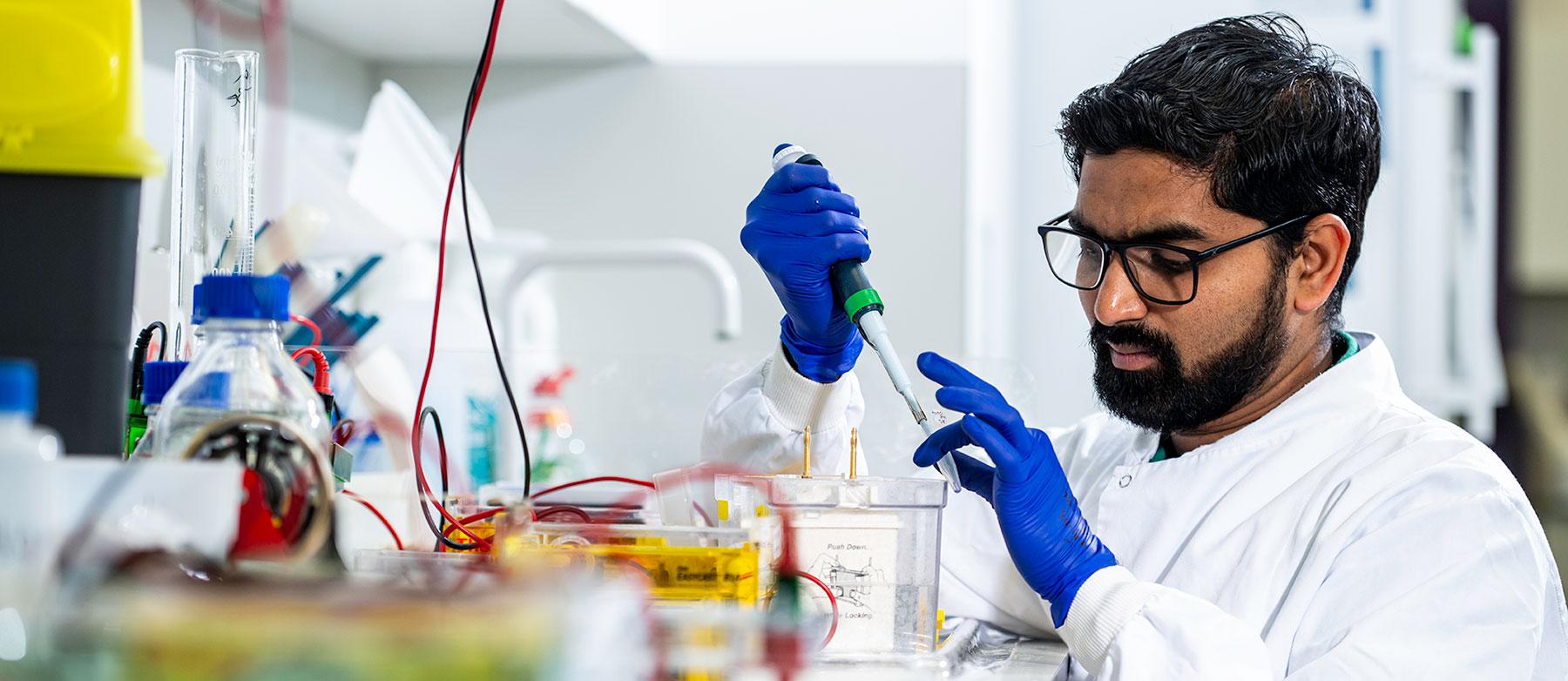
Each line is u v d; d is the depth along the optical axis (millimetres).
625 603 639
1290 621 1247
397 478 1148
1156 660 1129
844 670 968
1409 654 1157
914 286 2307
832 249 1229
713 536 912
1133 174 1283
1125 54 3455
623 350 2354
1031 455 1229
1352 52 3289
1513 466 3418
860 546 1006
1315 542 1284
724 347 2342
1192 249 1286
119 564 651
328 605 571
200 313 913
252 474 790
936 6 2314
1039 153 3518
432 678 559
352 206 1823
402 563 859
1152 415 1355
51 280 860
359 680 557
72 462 696
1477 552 1202
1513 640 1181
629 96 2365
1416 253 3299
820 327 1280
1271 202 1286
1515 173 3416
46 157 849
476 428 1577
